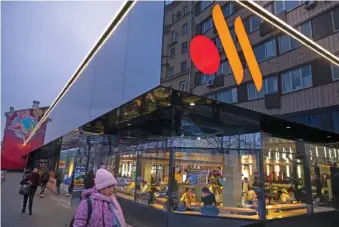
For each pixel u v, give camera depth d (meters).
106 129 11.99
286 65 7.24
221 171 8.72
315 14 7.94
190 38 5.66
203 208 8.09
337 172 10.27
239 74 6.35
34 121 42.84
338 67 8.12
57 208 10.15
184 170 8.74
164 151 9.23
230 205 8.20
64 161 16.11
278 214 8.09
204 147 8.95
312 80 7.63
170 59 5.35
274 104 6.90
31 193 8.70
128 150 11.40
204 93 5.73
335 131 7.88
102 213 2.19
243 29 6.65
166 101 6.54
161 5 5.57
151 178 9.43
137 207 9.13
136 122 9.86
